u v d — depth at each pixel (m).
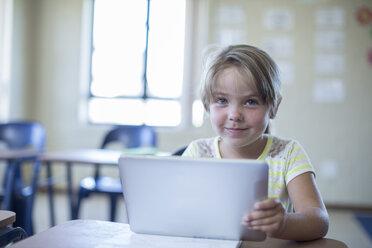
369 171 4.01
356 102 4.04
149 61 4.46
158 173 0.71
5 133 3.02
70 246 0.67
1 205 2.88
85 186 2.70
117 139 2.96
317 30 4.07
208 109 0.98
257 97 0.88
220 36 4.17
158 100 4.45
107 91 4.54
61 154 2.57
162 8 4.43
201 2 4.30
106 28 4.54
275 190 1.00
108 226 0.81
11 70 4.16
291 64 4.09
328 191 4.05
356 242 2.82
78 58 4.50
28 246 0.67
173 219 0.72
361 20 4.02
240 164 0.66
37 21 4.56
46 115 4.54
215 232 0.70
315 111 4.07
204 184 0.69
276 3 4.11
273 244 0.74
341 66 4.05
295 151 1.02
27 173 4.43
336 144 4.05
